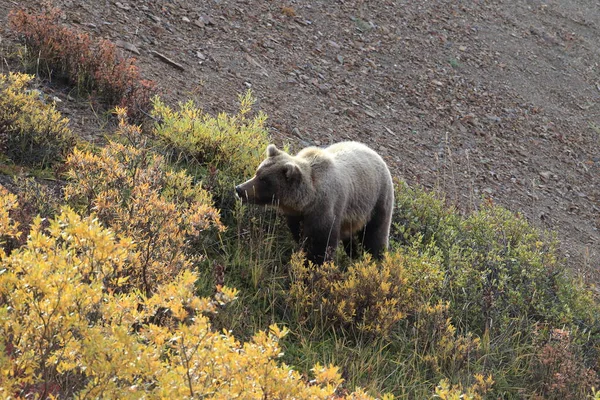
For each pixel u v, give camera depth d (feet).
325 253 34.83
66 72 43.52
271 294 32.68
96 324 16.02
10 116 34.71
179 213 29.32
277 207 34.45
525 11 103.09
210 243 33.88
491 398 31.71
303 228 34.96
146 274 24.36
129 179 30.14
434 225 46.50
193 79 52.65
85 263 17.12
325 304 31.76
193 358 15.43
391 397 15.76
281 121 53.57
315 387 15.42
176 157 39.37
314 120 56.65
